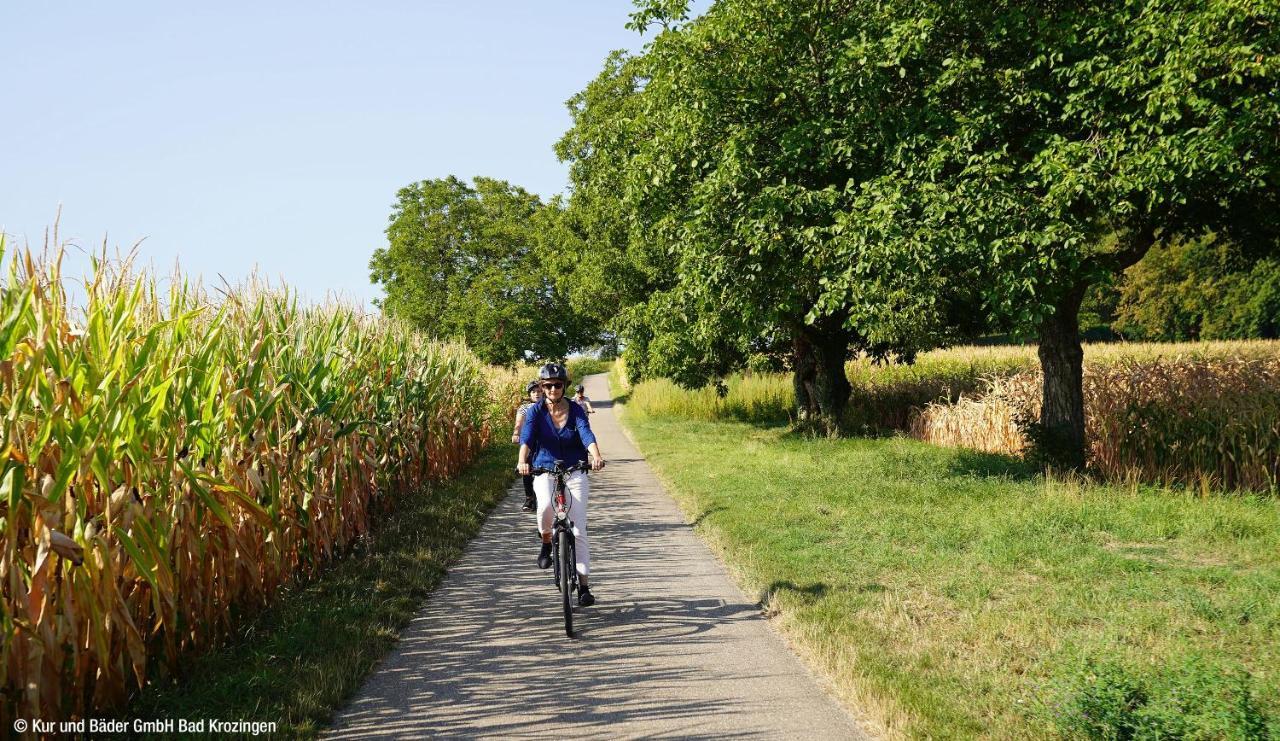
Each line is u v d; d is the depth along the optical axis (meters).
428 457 12.34
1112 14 9.68
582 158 31.14
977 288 10.98
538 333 49.62
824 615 5.66
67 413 3.88
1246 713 3.61
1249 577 6.38
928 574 6.76
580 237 32.66
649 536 9.07
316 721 4.09
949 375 24.38
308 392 7.01
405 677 4.81
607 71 29.78
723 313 13.86
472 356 16.75
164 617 4.61
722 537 8.52
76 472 3.93
